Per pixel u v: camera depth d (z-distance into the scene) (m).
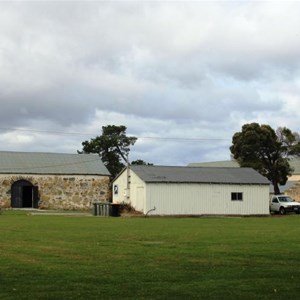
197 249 19.42
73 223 34.88
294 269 14.83
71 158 61.84
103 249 19.47
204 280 13.20
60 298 11.23
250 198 51.72
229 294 11.61
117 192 54.84
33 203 58.06
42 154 61.94
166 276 13.73
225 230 28.92
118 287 12.36
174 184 49.50
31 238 23.73
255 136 68.56
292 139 70.50
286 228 30.84
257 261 16.34
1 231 27.62
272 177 70.62
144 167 51.84
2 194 57.00
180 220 40.59
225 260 16.55
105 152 87.62
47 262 16.14
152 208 48.69
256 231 28.22
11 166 58.09
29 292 11.78
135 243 21.62
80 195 59.38
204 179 50.50
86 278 13.45
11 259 16.75
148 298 11.22
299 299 11.15
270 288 12.23
